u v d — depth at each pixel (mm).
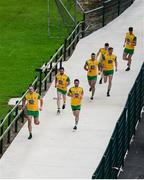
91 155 55031
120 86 68812
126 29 89750
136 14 97375
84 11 97125
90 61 64562
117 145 50094
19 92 72500
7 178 51625
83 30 86750
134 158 53594
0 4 108375
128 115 54219
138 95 59375
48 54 85625
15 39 91938
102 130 59281
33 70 79750
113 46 81875
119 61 75938
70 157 54750
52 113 63031
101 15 94250
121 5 98562
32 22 99375
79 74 72625
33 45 89250
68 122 61125
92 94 65188
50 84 70312
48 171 52594
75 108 58656
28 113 57812
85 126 60125
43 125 60562
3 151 56531
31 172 52500
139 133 57875
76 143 57156
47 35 93312
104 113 62656
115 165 50156
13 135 59281
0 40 91688
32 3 108875
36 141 57688
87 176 51719
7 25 98375
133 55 78062
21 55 85375
